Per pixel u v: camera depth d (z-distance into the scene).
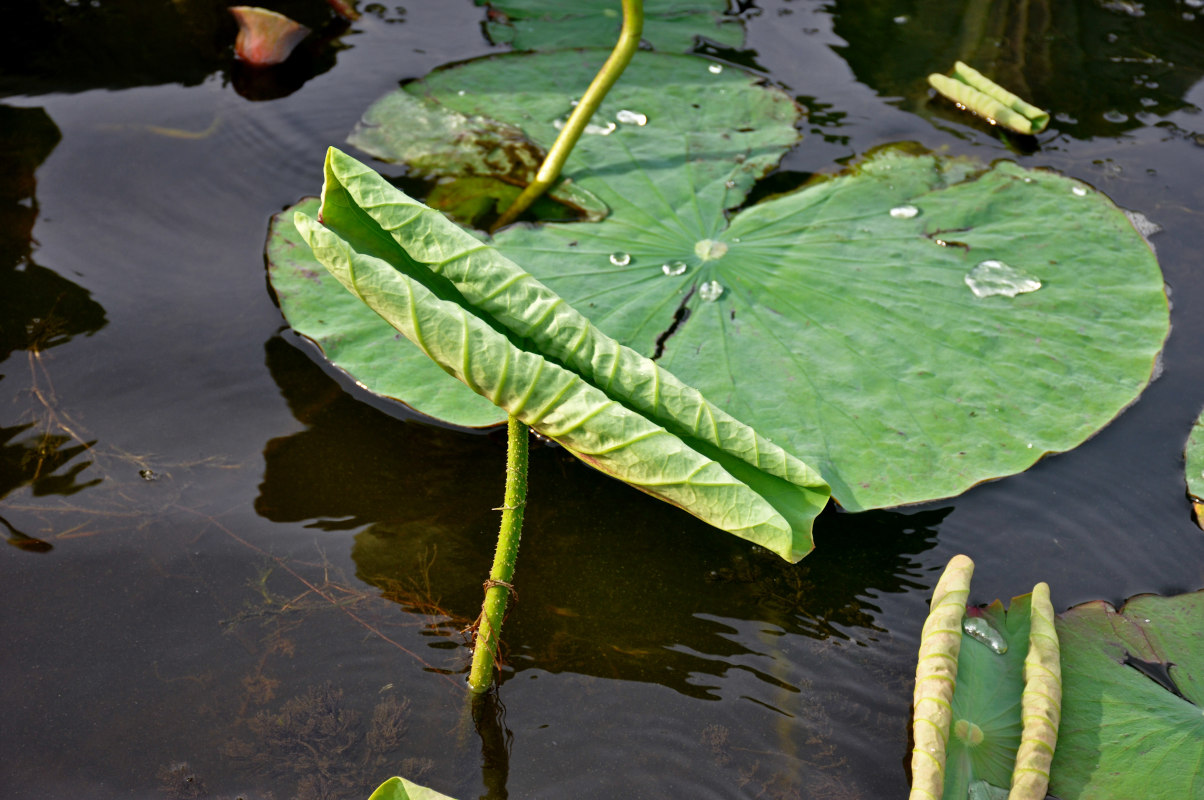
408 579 1.94
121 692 1.69
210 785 1.56
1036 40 3.68
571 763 1.64
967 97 3.26
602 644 1.84
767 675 1.79
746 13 3.83
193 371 2.33
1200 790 1.55
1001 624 1.83
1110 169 3.02
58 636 1.77
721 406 2.16
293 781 1.58
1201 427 2.18
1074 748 1.62
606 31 3.65
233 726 1.65
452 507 2.09
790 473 1.56
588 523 2.10
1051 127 3.20
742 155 2.97
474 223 2.71
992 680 1.73
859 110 3.29
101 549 1.93
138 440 2.15
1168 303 2.43
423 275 1.45
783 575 1.99
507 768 1.62
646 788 1.61
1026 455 2.08
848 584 1.96
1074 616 1.84
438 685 1.75
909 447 2.09
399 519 2.06
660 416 1.52
